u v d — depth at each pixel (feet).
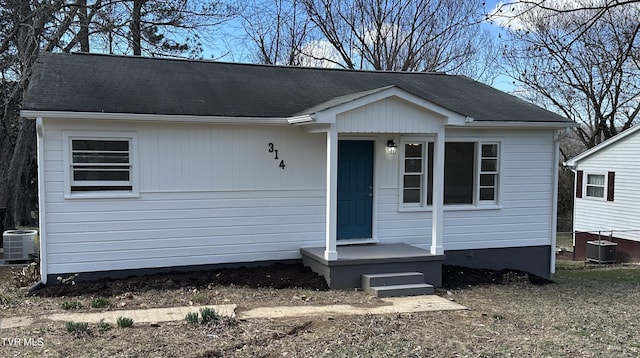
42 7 44.68
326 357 17.89
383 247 32.65
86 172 28.12
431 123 29.91
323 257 28.91
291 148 31.78
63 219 27.73
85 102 27.61
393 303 25.96
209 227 30.45
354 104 27.81
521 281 33.63
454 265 35.58
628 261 61.36
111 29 50.01
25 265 36.11
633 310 26.55
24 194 68.18
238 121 29.58
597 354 18.97
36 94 27.66
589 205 67.15
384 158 33.99
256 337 19.74
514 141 36.37
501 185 36.29
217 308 23.77
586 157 67.77
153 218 29.35
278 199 31.71
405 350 18.83
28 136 52.31
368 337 20.16
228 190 30.66
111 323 21.22
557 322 23.40
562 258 69.15
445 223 35.40
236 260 31.07
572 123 35.99
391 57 85.76
